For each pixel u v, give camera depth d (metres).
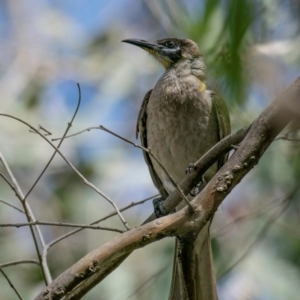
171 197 7.66
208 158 7.11
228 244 11.20
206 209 6.13
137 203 7.15
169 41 10.98
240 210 11.36
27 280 12.77
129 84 14.43
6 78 15.36
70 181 14.00
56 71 15.62
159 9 11.87
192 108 10.02
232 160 6.21
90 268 5.76
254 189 11.31
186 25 7.07
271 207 10.62
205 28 6.56
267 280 10.93
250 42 5.67
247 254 10.39
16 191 7.15
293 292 10.91
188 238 6.45
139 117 10.62
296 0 5.57
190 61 10.48
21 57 15.84
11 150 13.89
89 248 13.05
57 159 14.04
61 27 16.27
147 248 12.02
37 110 14.80
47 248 7.09
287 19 5.67
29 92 15.26
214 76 5.62
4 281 12.47
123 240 5.89
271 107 6.14
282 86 6.10
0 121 14.20
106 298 11.41
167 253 11.89
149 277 11.27
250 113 6.77
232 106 5.80
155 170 10.45
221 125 9.88
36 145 14.02
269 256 11.16
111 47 15.39
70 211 13.62
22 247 13.36
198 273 8.48
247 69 5.62
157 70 14.60
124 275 11.62
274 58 5.98
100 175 13.88
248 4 5.22
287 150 10.66
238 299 10.77
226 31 5.41
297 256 11.16
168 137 10.12
